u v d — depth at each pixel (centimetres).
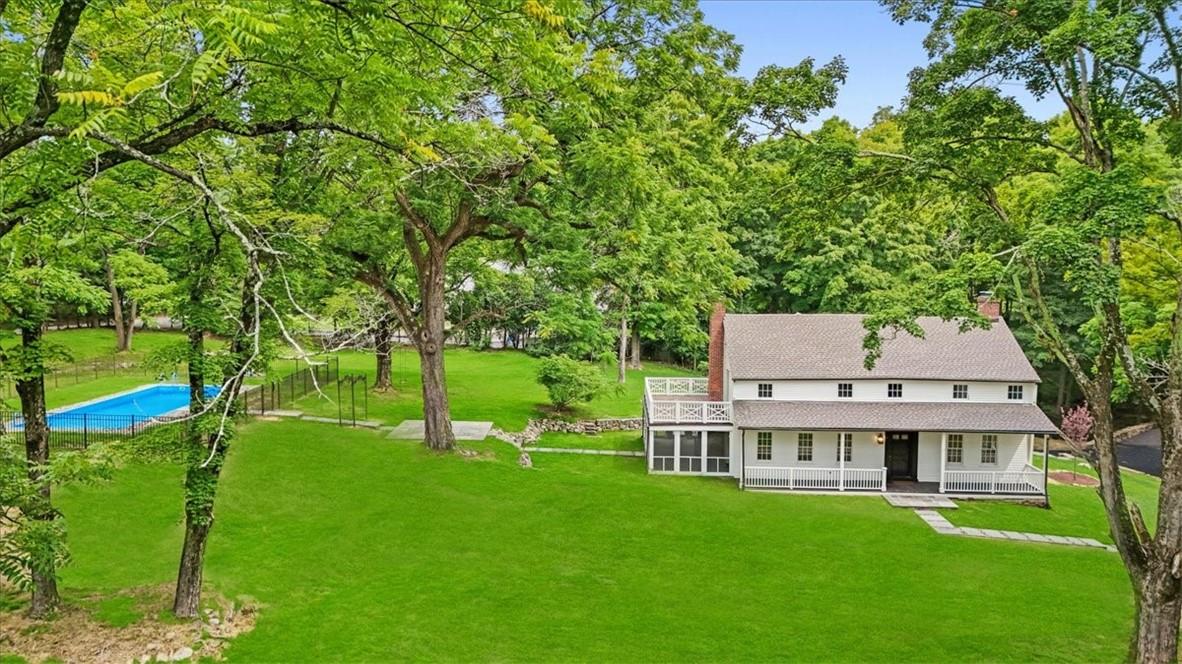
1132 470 3209
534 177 1911
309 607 1405
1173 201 1077
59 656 1138
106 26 812
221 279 1172
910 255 3931
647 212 2062
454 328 2695
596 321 3553
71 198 831
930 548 1906
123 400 3008
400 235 2345
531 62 842
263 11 627
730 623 1409
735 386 2678
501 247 2672
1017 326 3834
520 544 1781
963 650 1316
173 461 1209
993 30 1249
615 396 3997
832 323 2898
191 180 629
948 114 1378
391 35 723
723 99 1919
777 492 2481
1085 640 1370
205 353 1212
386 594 1478
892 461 2653
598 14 1872
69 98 518
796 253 4359
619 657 1265
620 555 1748
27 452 1169
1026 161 1466
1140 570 1237
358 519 1855
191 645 1215
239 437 2309
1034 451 3572
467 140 1208
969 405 2630
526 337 5559
